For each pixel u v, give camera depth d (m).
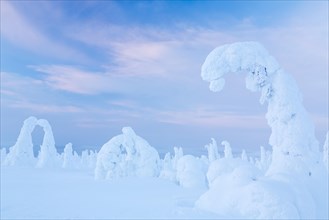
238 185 9.65
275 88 11.71
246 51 11.96
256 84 11.91
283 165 11.03
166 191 15.88
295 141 11.08
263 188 8.78
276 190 8.84
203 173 18.91
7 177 26.38
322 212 9.92
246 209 8.70
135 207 10.62
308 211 9.02
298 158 10.95
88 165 60.53
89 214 9.64
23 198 13.64
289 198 8.89
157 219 8.66
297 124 11.22
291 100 11.40
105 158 25.03
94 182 21.55
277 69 11.85
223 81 12.34
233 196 9.27
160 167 26.81
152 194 14.54
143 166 25.62
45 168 40.56
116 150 25.56
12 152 43.84
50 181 22.84
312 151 11.15
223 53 12.23
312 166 10.84
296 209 8.64
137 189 17.08
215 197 9.95
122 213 9.61
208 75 12.34
